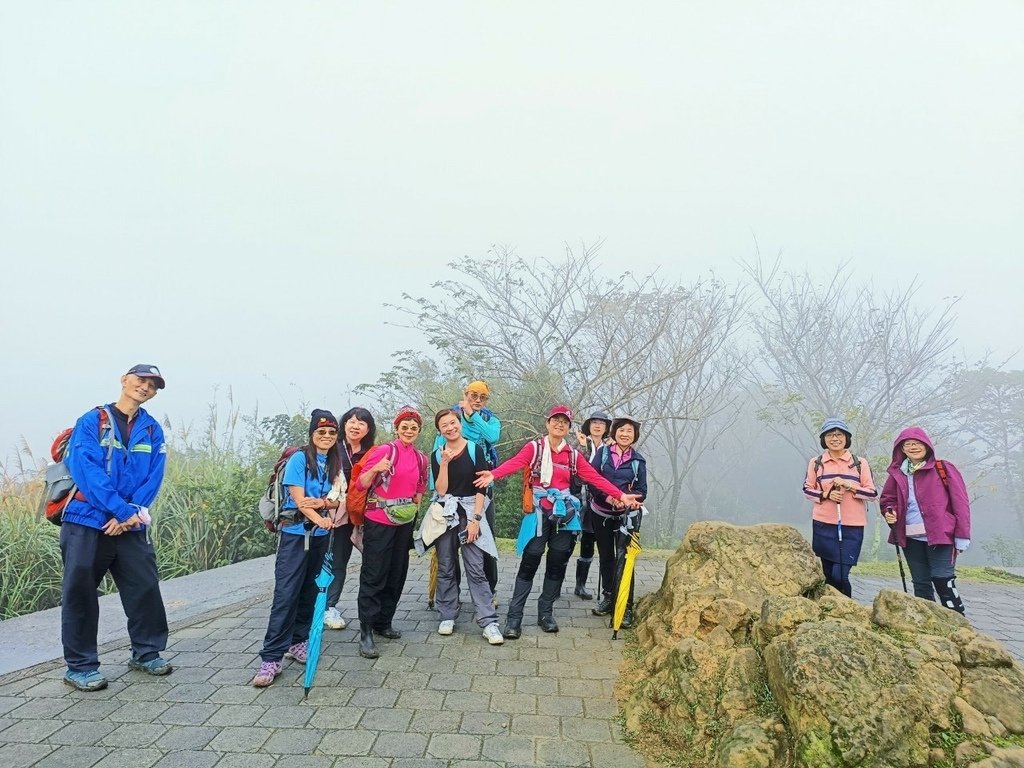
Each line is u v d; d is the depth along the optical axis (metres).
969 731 2.64
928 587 5.16
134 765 3.05
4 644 4.72
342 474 4.43
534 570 4.96
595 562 7.98
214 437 8.79
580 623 5.29
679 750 3.21
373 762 3.09
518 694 3.89
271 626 4.08
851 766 2.50
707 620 3.84
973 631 3.11
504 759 3.13
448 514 4.81
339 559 5.14
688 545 4.70
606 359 14.58
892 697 2.68
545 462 5.00
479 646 4.72
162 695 3.84
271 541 8.43
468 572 4.97
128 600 4.16
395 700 3.79
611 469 5.40
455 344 13.14
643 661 4.23
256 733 3.37
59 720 3.51
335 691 3.91
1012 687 2.81
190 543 7.46
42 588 6.14
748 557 4.34
